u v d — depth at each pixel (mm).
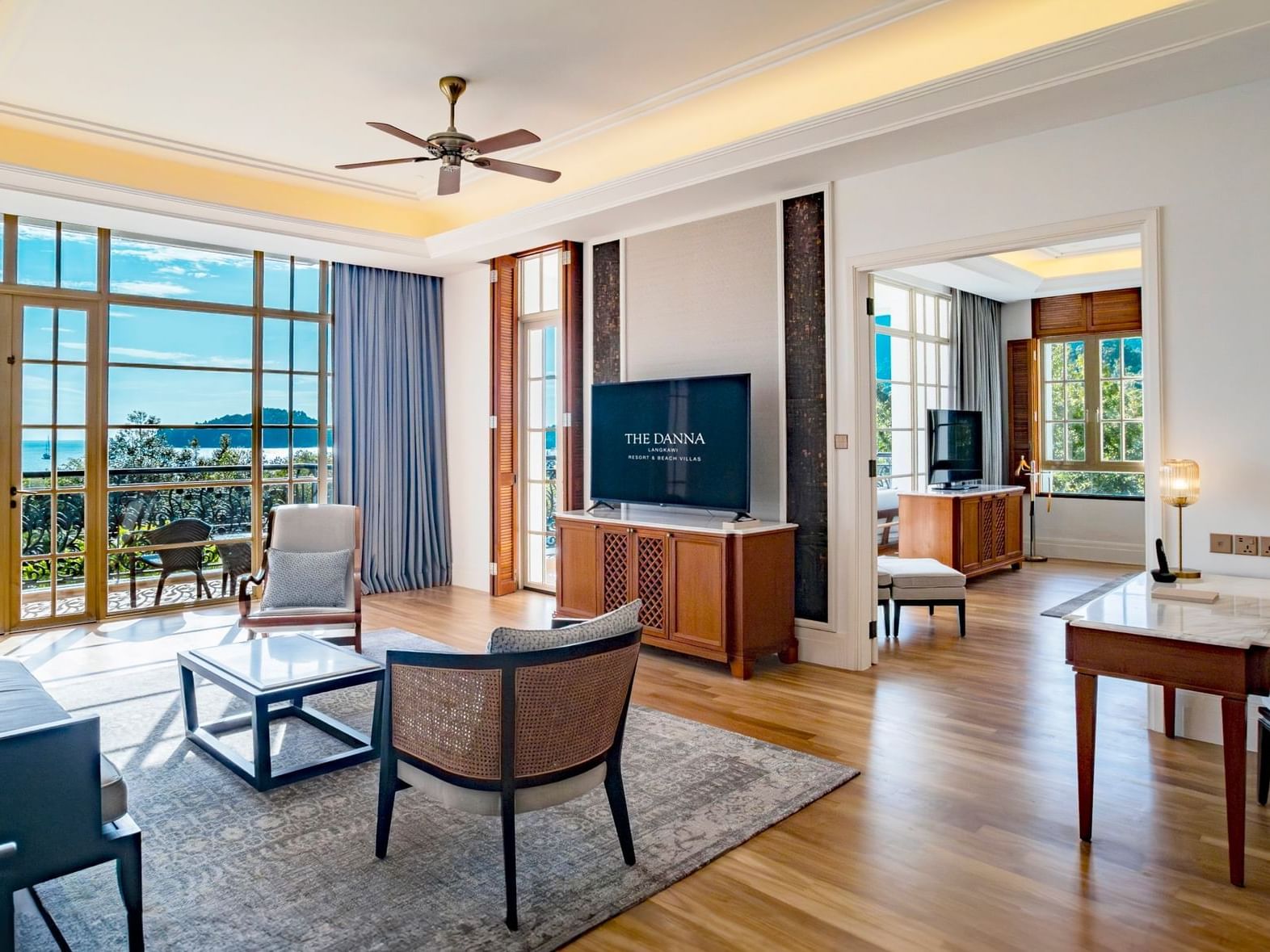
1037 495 8492
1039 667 4445
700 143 4711
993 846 2477
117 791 1940
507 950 1958
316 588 4543
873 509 4484
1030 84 3213
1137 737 3396
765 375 4719
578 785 2234
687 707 3799
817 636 4543
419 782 2289
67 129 4586
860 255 4277
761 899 2197
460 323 6891
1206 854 2418
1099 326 8164
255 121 4547
